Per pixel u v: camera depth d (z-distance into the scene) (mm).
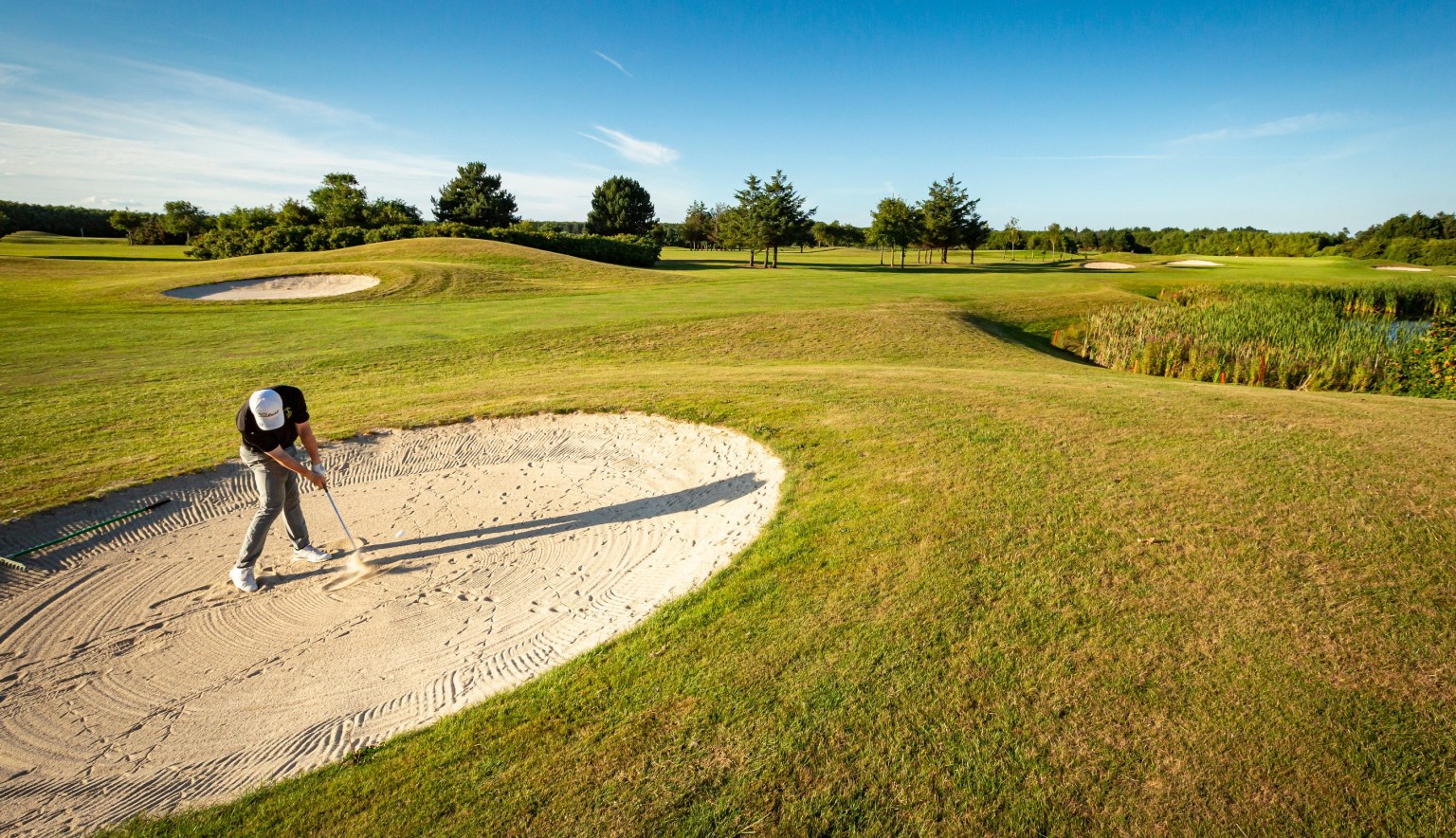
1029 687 3764
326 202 77562
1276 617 4152
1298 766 3152
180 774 3930
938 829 3004
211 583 6141
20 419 10586
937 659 4043
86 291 26781
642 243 61344
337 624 5516
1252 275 49469
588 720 3830
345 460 9031
